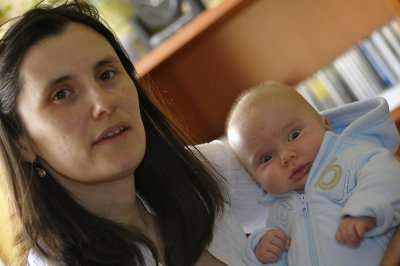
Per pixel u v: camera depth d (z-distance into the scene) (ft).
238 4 7.06
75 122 2.95
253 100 4.31
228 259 3.76
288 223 3.97
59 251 3.14
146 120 3.86
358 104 4.08
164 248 3.59
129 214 3.61
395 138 3.95
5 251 4.03
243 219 4.45
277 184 4.11
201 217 3.74
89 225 3.26
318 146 4.01
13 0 7.25
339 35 7.58
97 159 2.98
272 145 4.14
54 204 3.24
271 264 3.84
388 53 7.18
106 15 7.78
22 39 2.99
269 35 7.55
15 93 3.03
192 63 7.51
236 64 7.66
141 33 7.79
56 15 3.10
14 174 3.19
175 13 7.80
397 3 6.98
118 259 3.22
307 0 7.38
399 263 3.41
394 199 3.37
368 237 3.52
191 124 7.75
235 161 4.46
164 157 3.86
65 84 2.98
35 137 3.05
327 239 3.62
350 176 3.67
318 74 7.45
